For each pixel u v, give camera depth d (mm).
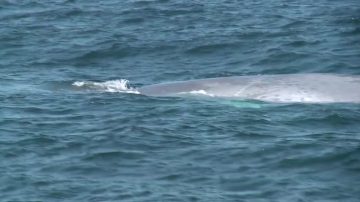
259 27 137500
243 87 99688
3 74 112688
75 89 103688
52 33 137750
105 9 155500
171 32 136750
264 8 153625
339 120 87188
